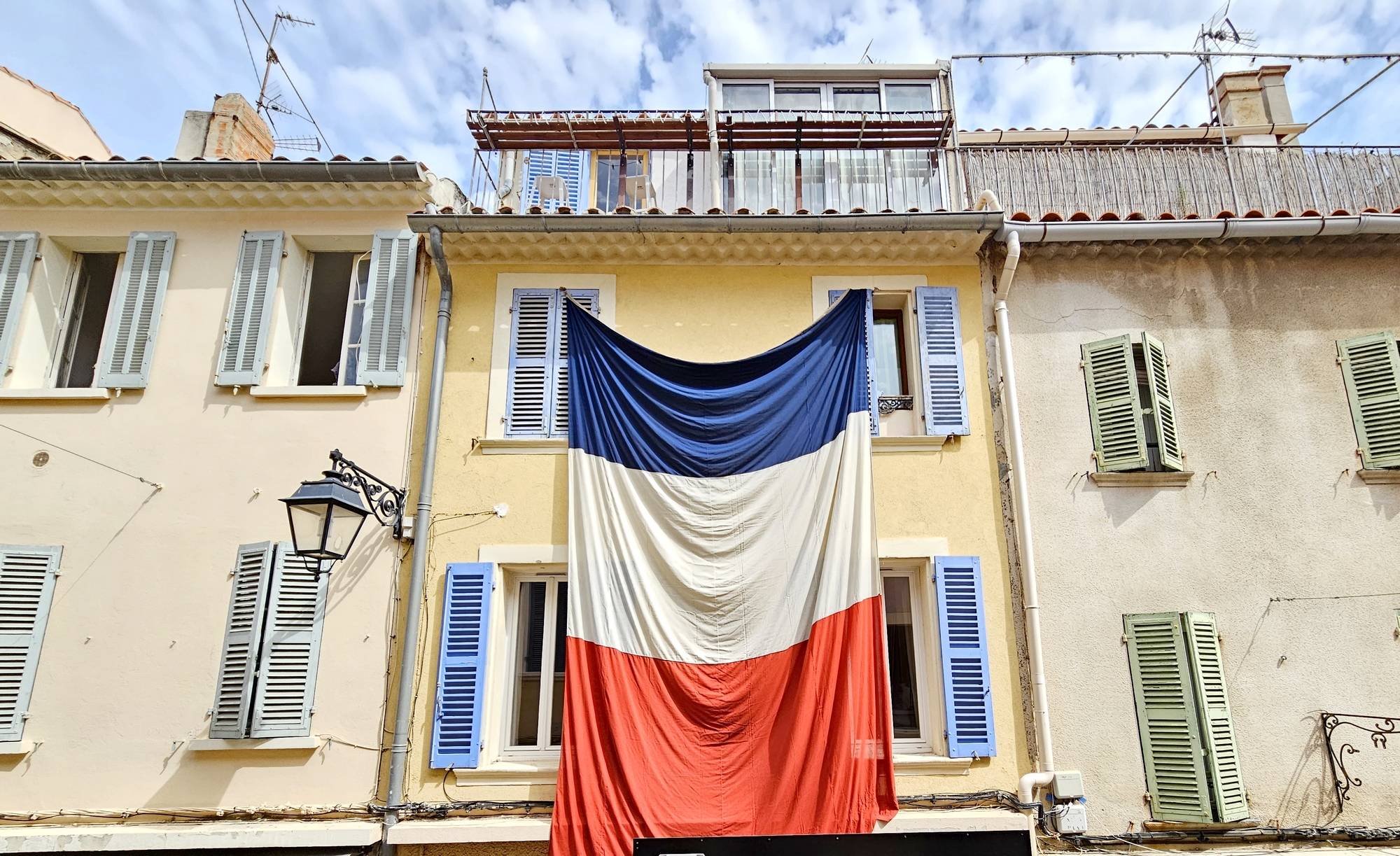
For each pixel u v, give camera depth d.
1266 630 6.95
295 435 7.40
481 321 7.76
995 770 6.59
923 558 7.05
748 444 7.13
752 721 6.48
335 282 8.30
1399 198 9.98
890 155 10.23
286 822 6.44
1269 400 7.58
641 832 6.14
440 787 6.54
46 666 6.80
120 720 6.68
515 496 7.22
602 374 7.38
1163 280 7.94
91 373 8.07
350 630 6.91
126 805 6.50
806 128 10.06
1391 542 7.18
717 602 6.75
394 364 7.55
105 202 7.99
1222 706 6.66
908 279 7.88
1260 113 12.77
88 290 8.29
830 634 6.59
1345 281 7.96
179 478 7.28
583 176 11.27
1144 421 7.37
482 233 7.64
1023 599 6.98
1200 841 6.46
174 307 7.79
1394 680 6.85
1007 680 6.81
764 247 7.78
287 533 7.14
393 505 6.89
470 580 6.95
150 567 7.05
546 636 7.14
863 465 7.04
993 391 7.55
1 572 6.90
